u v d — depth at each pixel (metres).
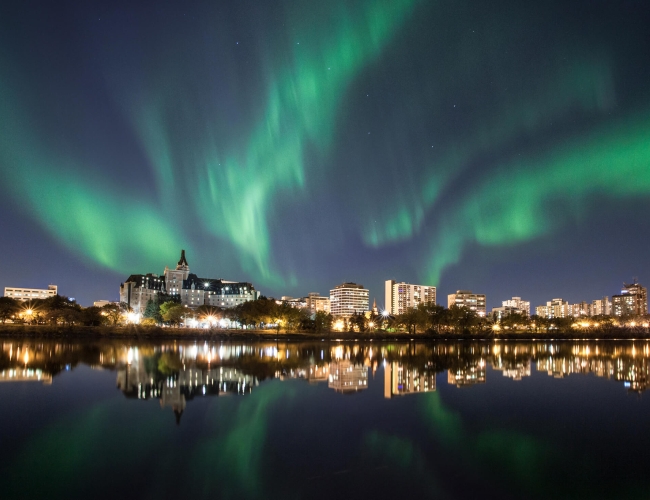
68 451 27.69
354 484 23.36
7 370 65.50
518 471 25.78
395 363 84.06
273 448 28.83
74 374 61.09
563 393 51.97
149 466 25.33
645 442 31.81
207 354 97.75
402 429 33.81
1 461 25.89
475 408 42.09
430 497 22.05
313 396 46.00
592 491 23.16
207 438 30.59
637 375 70.50
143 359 83.06
